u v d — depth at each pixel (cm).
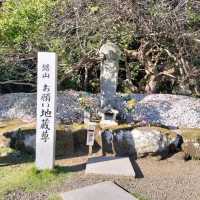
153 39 438
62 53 432
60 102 418
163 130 371
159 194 280
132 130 366
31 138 357
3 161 338
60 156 354
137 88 519
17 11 420
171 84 529
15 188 281
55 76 303
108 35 418
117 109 396
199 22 433
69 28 421
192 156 366
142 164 346
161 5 395
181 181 308
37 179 296
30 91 509
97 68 505
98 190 277
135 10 395
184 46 422
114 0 397
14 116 411
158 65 509
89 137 351
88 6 418
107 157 347
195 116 412
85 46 433
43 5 424
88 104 397
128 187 290
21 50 443
